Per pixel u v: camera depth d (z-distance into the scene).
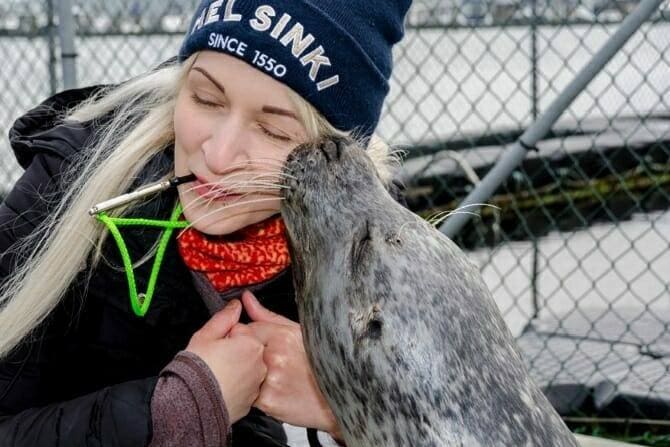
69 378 2.64
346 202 2.05
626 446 3.92
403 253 1.99
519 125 6.49
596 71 4.04
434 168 7.10
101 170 2.50
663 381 4.61
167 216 2.56
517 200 7.55
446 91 8.24
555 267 7.09
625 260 7.20
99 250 2.46
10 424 2.38
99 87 2.91
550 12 6.31
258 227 2.53
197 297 2.59
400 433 1.94
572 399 4.64
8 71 7.39
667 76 6.90
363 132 2.50
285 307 2.72
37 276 2.46
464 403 1.91
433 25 6.48
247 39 2.21
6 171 6.67
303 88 2.25
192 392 2.26
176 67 2.62
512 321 6.10
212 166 2.22
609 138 7.41
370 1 2.40
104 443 2.27
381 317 1.95
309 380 2.40
